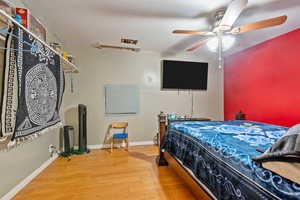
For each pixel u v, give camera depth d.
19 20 1.37
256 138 1.44
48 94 1.82
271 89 2.83
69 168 2.33
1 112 1.24
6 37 1.27
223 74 4.07
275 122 2.76
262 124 2.28
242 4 1.38
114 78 3.46
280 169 0.74
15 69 1.35
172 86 3.70
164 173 2.17
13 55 1.30
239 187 0.94
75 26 2.38
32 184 1.88
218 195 1.11
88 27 2.42
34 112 1.53
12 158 1.66
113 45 3.09
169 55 3.75
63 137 3.11
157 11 1.97
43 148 2.31
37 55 1.59
